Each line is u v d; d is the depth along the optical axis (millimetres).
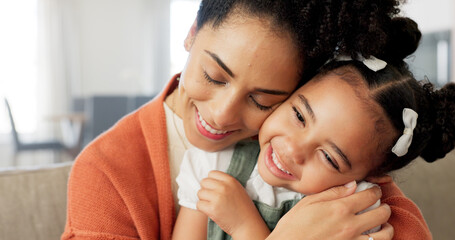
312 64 708
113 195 794
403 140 758
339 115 716
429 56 3756
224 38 644
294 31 641
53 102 5570
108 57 6164
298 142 733
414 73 913
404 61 850
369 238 750
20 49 5406
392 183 947
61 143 4359
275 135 756
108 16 6113
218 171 822
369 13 678
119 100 4082
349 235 740
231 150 889
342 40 705
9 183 1010
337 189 792
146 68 6406
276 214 828
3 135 5305
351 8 668
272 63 642
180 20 6578
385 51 785
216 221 769
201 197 786
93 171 801
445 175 1429
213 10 685
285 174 779
